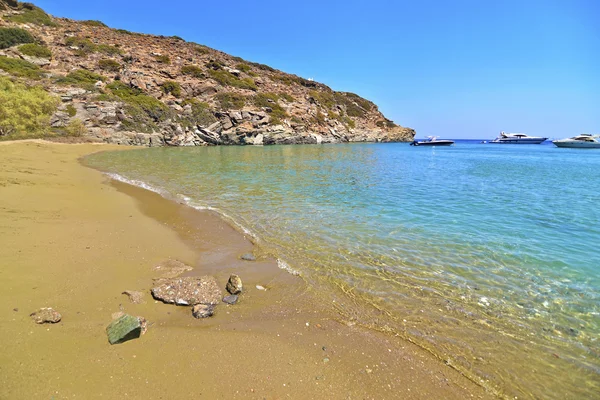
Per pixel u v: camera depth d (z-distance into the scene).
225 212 11.15
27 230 7.16
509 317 5.12
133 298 4.88
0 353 3.25
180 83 58.25
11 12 63.38
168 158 30.53
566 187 18.14
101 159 27.36
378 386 3.52
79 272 5.54
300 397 3.26
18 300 4.34
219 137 54.06
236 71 71.38
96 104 43.47
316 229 9.41
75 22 75.56
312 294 5.63
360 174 22.19
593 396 3.62
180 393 3.14
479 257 7.53
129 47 66.31
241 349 3.97
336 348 4.15
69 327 3.93
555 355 4.26
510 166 31.23
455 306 5.39
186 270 6.35
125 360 3.50
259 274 6.38
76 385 3.04
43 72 46.34
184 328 4.32
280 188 16.06
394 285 6.07
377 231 9.32
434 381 3.68
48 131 37.09
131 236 7.94
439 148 74.31
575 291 6.00
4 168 15.69
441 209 12.20
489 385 3.69
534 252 7.89
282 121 62.00
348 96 96.12
